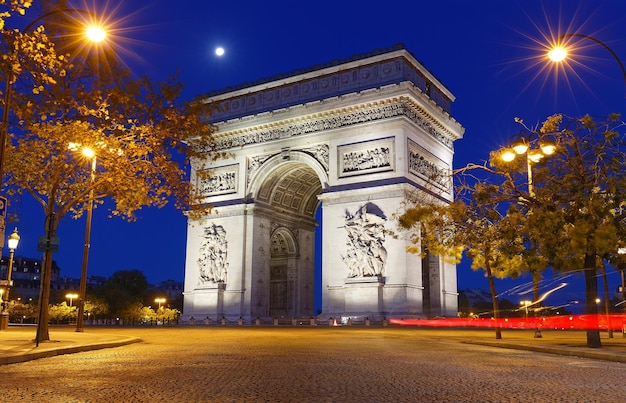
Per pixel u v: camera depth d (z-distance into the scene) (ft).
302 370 75.31
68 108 129.59
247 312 300.40
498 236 143.33
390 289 262.26
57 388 58.29
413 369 77.05
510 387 60.44
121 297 508.94
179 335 172.45
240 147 320.91
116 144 130.00
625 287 178.19
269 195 322.75
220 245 313.73
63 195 140.26
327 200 286.05
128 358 92.58
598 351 103.60
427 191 181.88
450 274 310.45
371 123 281.95
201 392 55.98
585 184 118.01
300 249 350.23
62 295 593.42
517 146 125.08
